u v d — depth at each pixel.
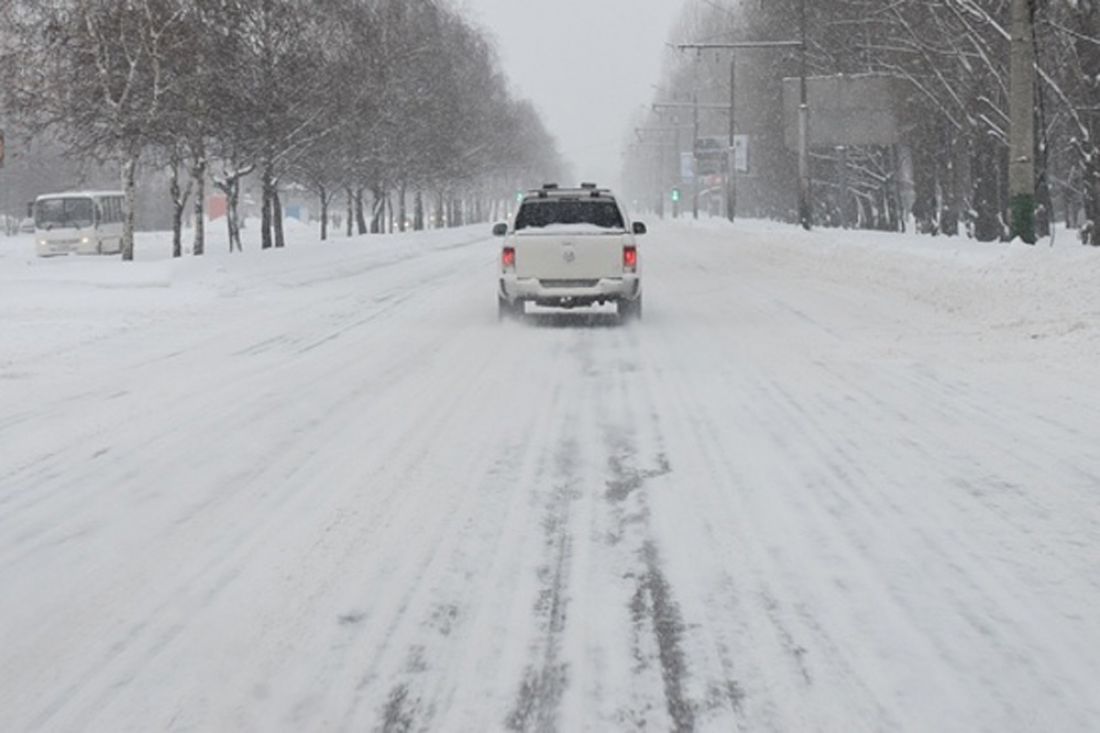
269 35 32.91
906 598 4.67
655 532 5.67
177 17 29.20
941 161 43.47
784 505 6.11
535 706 3.75
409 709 3.74
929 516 5.83
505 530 5.74
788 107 45.06
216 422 8.71
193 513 6.16
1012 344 12.19
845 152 56.72
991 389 9.53
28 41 28.53
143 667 4.11
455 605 4.69
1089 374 10.09
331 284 25.12
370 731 3.58
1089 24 26.89
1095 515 5.78
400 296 21.25
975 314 15.16
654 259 33.38
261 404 9.48
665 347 12.89
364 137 45.72
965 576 4.91
